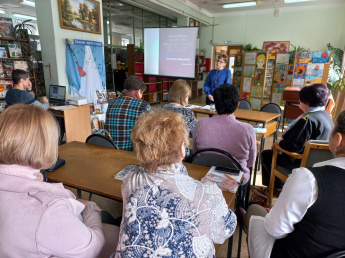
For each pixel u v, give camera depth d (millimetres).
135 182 673
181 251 588
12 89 2895
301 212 723
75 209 706
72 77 4305
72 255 602
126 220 625
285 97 4992
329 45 7914
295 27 8500
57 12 3982
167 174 663
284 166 2008
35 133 612
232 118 1533
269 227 830
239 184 1179
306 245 740
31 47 4492
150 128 674
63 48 4188
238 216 1317
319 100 1762
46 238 557
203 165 1470
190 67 5312
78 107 3516
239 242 1434
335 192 667
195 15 8625
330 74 6742
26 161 614
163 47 5566
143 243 590
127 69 6828
